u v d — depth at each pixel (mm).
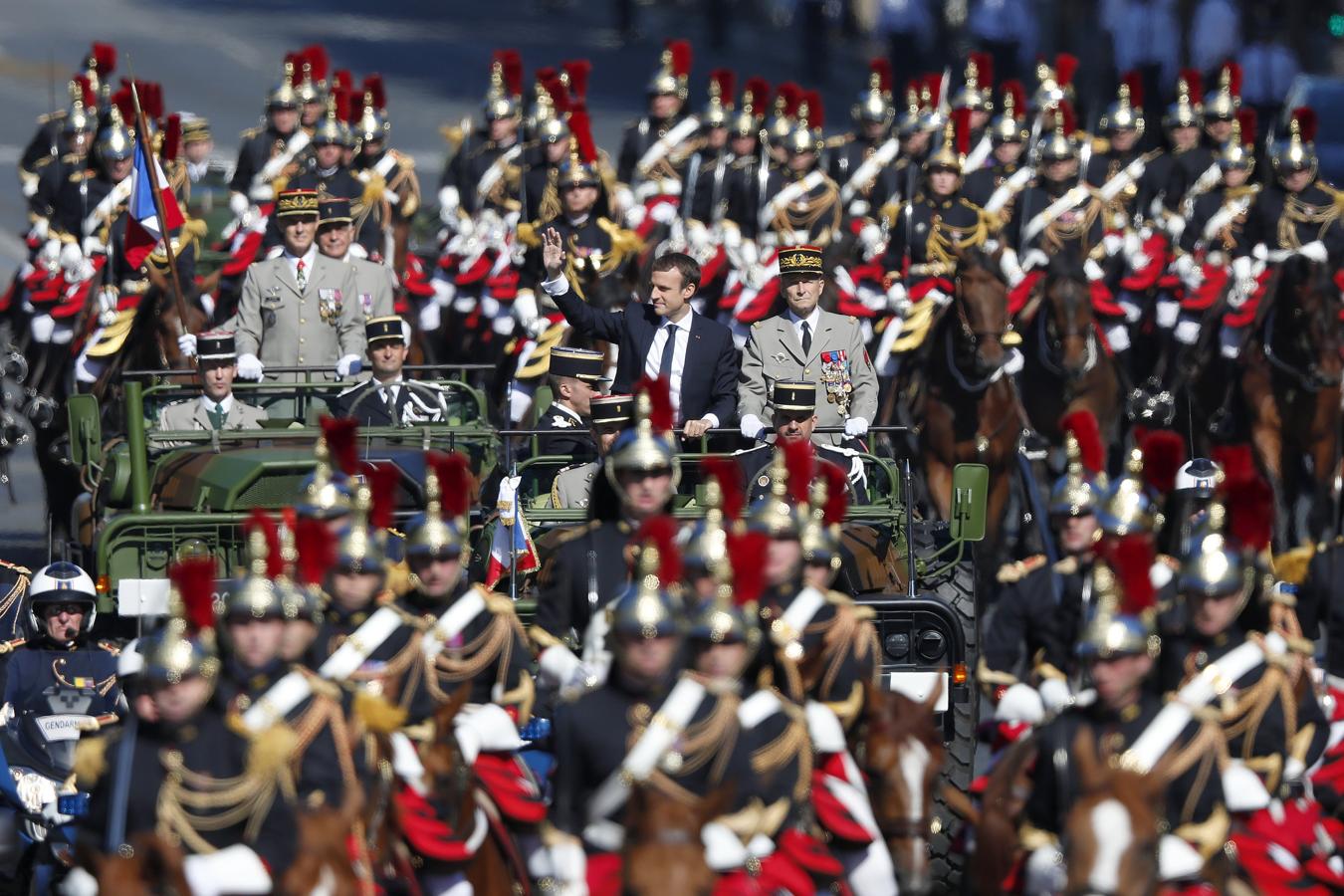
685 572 34312
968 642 48875
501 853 37250
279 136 89938
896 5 154000
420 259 95188
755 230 88312
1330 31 139625
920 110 88562
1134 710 33344
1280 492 72688
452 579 38281
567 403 52469
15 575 51844
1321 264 71875
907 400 68312
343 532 37344
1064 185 84750
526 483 51750
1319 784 37750
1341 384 71625
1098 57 131625
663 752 32125
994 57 141625
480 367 55531
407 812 35531
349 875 30375
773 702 33531
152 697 31750
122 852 31391
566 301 53875
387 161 86938
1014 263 75812
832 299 76688
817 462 43719
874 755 36750
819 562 38531
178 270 66125
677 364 53094
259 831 31891
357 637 37188
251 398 56250
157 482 50375
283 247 63156
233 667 33500
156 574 46875
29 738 43062
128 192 74500
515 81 91250
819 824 35812
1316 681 39562
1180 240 83438
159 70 170000
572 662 38719
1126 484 38312
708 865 29359
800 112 87688
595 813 32375
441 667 37969
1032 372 72812
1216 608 34969
